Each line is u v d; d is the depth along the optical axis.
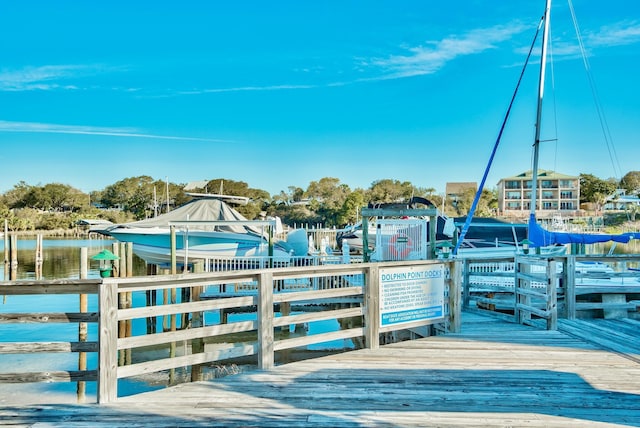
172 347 11.72
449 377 5.05
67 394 8.55
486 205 82.44
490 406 4.23
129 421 3.90
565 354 6.02
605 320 8.46
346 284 14.56
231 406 4.23
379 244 13.73
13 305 17.92
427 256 12.91
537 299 9.84
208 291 14.81
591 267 15.51
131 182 97.94
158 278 4.54
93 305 17.97
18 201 91.38
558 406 4.24
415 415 4.03
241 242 18.00
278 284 13.70
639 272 9.41
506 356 5.91
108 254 10.04
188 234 17.52
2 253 42.12
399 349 6.28
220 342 12.71
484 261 9.64
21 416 4.02
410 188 88.81
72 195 92.94
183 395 4.51
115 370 4.35
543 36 16.73
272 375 5.12
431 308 7.04
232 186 81.19
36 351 4.23
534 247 16.12
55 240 63.59
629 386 4.78
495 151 15.66
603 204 83.06
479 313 9.30
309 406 4.23
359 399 4.40
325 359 5.77
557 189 79.88
